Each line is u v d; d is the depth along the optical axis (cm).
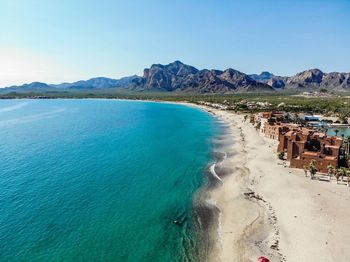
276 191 6831
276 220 5528
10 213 5800
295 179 7556
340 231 5034
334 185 7138
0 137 14450
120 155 10662
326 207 5928
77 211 6000
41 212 5894
